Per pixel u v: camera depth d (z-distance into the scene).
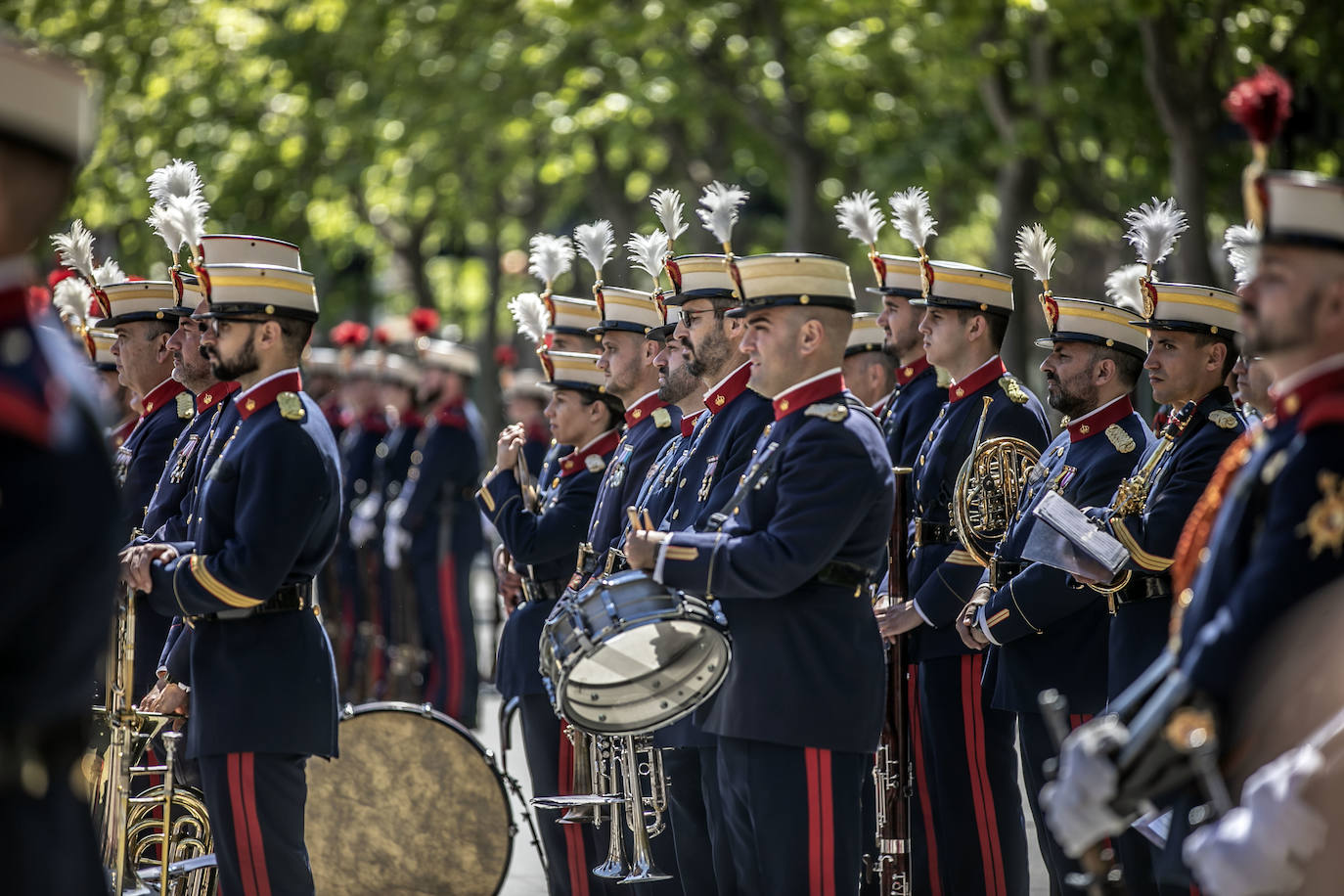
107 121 44.56
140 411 16.22
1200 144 31.12
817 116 46.25
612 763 13.68
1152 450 13.10
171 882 13.32
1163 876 8.99
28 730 6.68
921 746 14.68
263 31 47.91
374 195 52.94
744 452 12.74
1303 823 6.87
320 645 12.99
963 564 13.89
